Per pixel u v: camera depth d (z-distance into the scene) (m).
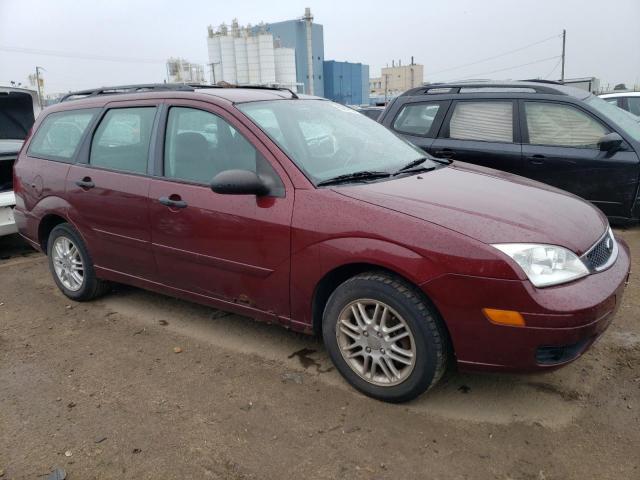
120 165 4.01
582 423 2.79
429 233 2.67
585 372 3.25
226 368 3.46
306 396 3.11
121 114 4.08
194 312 4.36
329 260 2.93
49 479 2.51
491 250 2.56
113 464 2.60
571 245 2.71
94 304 4.62
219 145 3.47
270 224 3.13
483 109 6.12
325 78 57.81
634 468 2.47
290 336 3.87
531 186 3.49
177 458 2.63
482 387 3.13
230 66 49.94
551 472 2.46
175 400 3.12
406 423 2.83
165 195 3.62
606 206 5.66
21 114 7.54
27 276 5.48
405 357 2.86
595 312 2.57
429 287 2.65
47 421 2.95
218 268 3.46
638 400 2.96
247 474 2.51
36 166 4.67
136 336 3.97
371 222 2.81
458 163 4.05
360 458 2.58
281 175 3.16
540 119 5.86
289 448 2.67
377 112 13.41
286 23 52.78
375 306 2.90
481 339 2.63
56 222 4.73
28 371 3.51
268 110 3.61
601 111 5.65
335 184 3.12
